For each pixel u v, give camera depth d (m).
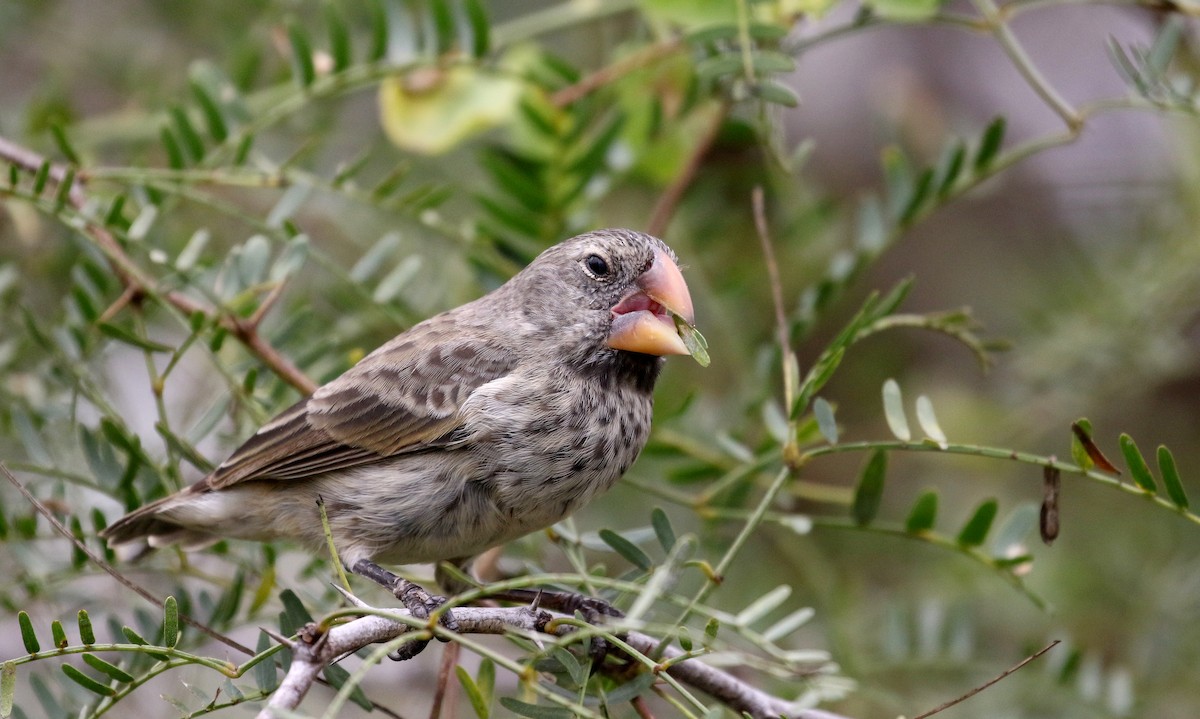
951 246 14.99
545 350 8.56
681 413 9.73
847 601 10.95
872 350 13.90
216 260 10.52
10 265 10.18
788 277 12.43
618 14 13.22
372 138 12.80
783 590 7.16
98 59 12.75
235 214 9.52
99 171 9.48
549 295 8.70
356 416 8.48
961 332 8.56
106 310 9.52
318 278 11.98
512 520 8.43
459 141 10.96
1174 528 12.29
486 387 8.36
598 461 8.46
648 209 12.35
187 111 10.54
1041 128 16.61
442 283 11.47
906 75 13.84
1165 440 13.65
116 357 12.12
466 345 8.63
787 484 9.77
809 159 16.25
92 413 10.21
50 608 8.93
